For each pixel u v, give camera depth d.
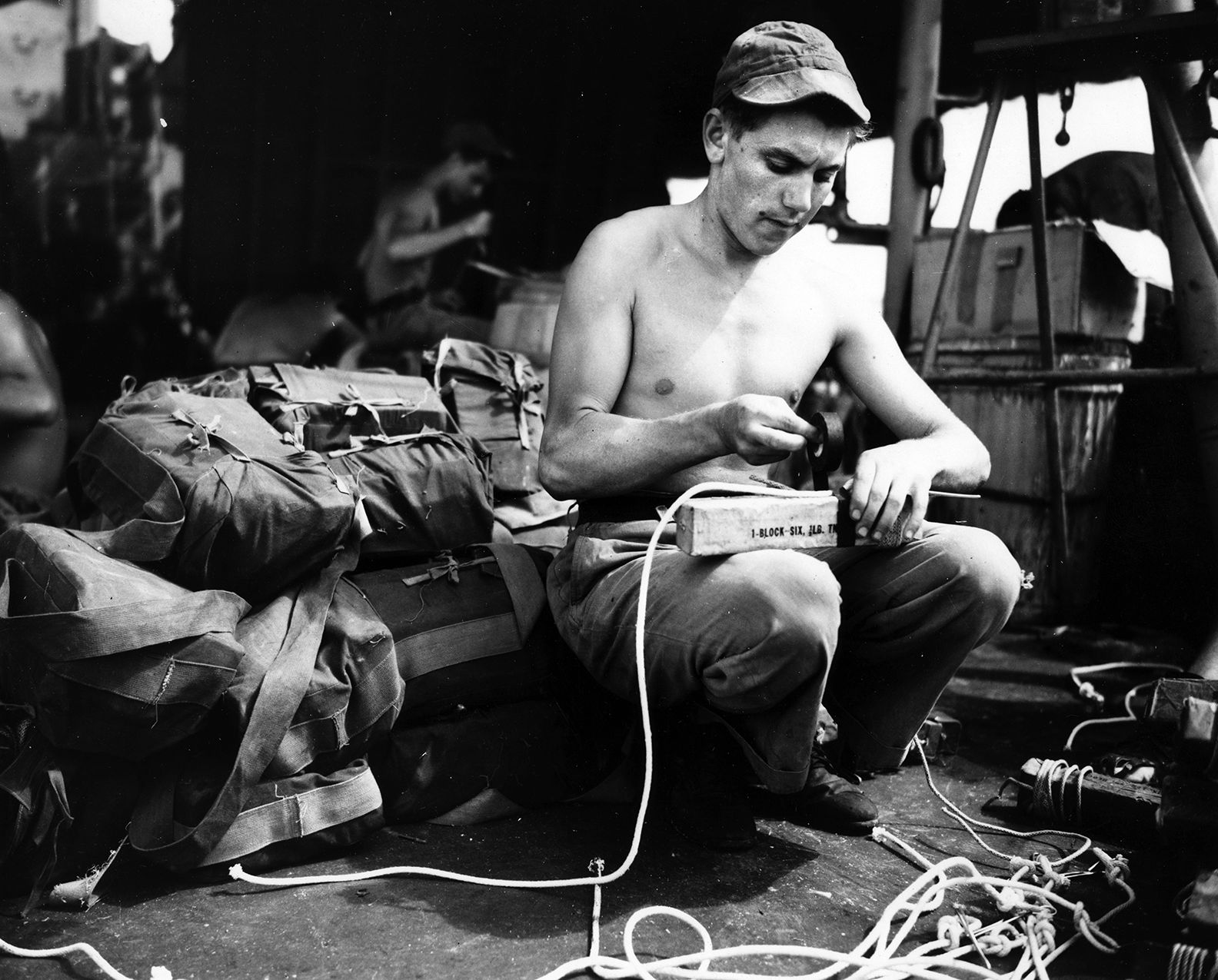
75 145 4.26
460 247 5.09
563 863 1.82
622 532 1.91
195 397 2.06
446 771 1.96
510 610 2.09
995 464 3.82
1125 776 2.22
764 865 1.86
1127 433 3.83
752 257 1.97
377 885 1.72
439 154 5.07
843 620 1.93
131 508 1.89
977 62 3.86
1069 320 3.63
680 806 1.96
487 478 2.32
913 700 1.95
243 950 1.51
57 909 1.62
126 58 4.32
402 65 4.95
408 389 2.43
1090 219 3.82
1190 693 1.80
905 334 4.26
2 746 1.66
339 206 4.92
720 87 1.89
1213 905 1.44
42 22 4.14
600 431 1.83
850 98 1.79
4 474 3.56
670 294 1.95
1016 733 2.69
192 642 1.64
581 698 2.13
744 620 1.67
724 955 1.48
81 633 1.57
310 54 4.76
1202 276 3.15
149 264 4.46
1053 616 3.76
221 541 1.80
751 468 1.97
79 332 4.32
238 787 1.68
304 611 1.87
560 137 5.29
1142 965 1.56
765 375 1.96
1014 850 1.98
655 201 5.50
